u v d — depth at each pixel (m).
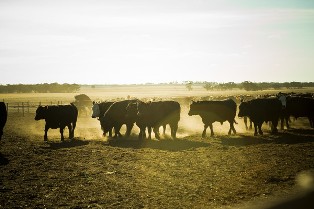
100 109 24.91
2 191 9.99
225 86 167.25
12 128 28.42
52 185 10.63
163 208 8.36
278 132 23.23
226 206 8.17
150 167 13.12
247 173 11.70
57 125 21.66
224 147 17.36
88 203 8.86
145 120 21.81
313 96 33.09
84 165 13.60
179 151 16.70
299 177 10.63
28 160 14.65
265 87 160.50
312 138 19.92
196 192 9.69
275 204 2.68
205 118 22.66
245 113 22.22
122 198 9.24
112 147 18.34
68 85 177.38
